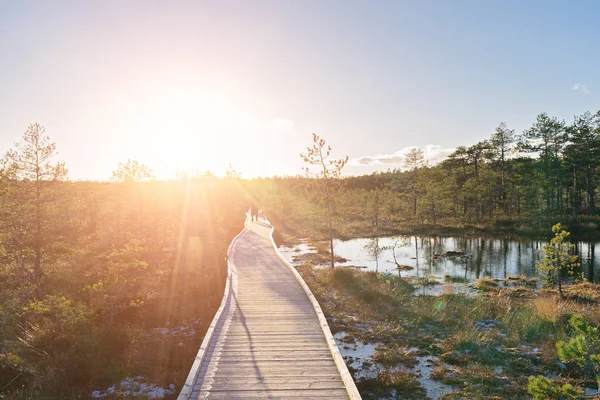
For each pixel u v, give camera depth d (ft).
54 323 38.78
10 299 40.83
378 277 64.03
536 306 46.65
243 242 87.20
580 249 91.97
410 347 35.70
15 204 49.06
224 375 24.04
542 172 139.23
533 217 134.41
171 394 27.12
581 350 21.01
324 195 71.36
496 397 26.61
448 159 184.55
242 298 42.06
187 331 39.68
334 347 27.22
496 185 155.22
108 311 42.86
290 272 55.31
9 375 28.99
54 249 57.41
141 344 35.09
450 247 103.45
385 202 174.60
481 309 46.65
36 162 51.19
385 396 26.89
